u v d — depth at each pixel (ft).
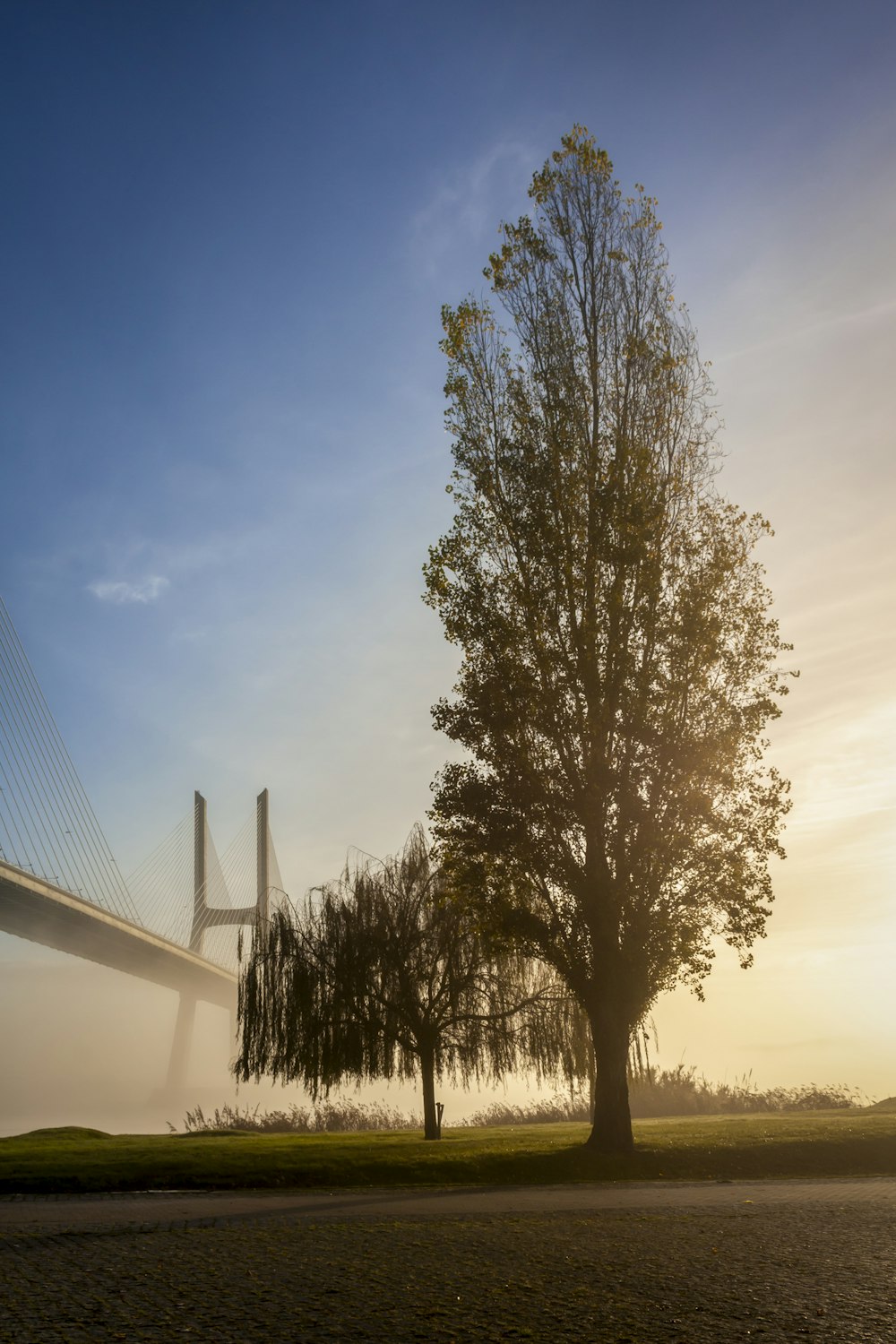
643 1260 33.42
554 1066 106.42
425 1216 47.16
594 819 82.94
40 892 205.16
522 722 86.28
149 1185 63.98
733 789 83.41
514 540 91.61
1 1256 36.63
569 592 88.43
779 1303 26.08
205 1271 32.55
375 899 109.19
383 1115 137.80
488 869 84.99
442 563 91.61
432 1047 104.83
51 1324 24.86
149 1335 23.48
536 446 93.30
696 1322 24.12
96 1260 35.32
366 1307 26.40
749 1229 40.63
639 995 81.82
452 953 105.81
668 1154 74.95
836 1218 43.98
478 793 84.07
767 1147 76.13
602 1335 22.90
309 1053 104.78
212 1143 88.33
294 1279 30.81
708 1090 139.23
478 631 88.63
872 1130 82.64
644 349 95.71
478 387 96.32
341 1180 66.28
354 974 105.50
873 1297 26.71
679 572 89.35
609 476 90.68
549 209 100.83
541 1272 31.35
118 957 260.21
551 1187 63.05
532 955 84.74
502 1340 22.57
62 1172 66.28
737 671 86.12
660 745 82.43
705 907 82.33
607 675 86.63
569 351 96.58
